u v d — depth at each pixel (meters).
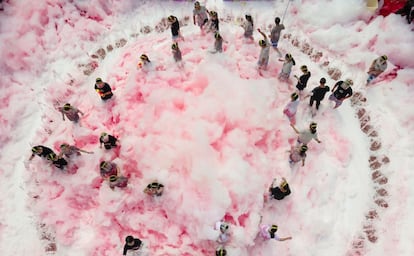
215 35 14.45
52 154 12.54
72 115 13.78
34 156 14.00
